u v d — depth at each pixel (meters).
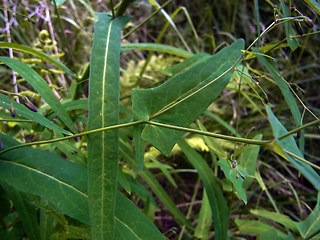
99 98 0.15
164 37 0.48
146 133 0.14
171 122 0.15
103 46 0.17
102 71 0.16
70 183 0.14
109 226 0.12
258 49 0.17
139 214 0.14
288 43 0.16
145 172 0.23
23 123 0.19
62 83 0.30
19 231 0.16
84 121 0.23
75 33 0.34
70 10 0.36
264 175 0.37
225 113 0.38
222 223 0.19
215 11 0.49
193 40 0.47
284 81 0.16
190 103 0.15
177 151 0.31
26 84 0.27
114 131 0.14
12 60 0.15
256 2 0.16
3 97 0.14
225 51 0.17
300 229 0.20
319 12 0.14
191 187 0.37
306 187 0.37
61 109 0.16
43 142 0.14
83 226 0.16
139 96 0.15
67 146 0.18
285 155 0.11
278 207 0.32
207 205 0.24
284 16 0.16
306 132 0.40
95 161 0.13
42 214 0.17
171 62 0.39
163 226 0.32
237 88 0.25
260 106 0.35
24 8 0.29
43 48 0.25
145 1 0.43
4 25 0.31
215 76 0.16
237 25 0.47
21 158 0.14
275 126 0.11
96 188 0.13
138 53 0.44
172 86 0.15
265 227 0.22
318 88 0.46
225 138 0.13
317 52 0.46
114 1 0.38
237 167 0.17
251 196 0.33
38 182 0.13
